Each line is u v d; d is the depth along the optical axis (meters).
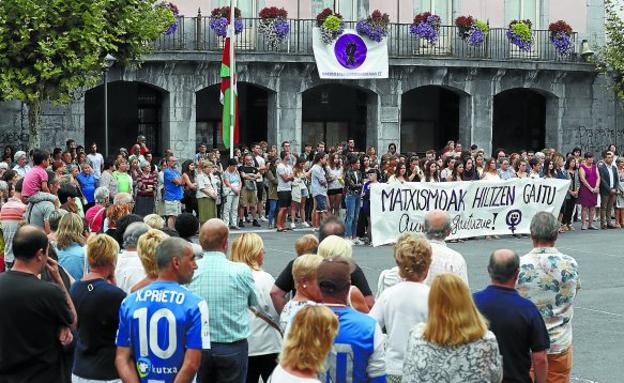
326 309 7.02
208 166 27.36
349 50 36.88
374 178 26.05
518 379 9.01
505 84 39.44
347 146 32.47
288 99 36.84
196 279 10.15
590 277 21.83
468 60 38.25
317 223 28.73
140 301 8.52
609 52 38.94
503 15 40.69
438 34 38.19
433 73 38.41
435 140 42.41
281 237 27.53
